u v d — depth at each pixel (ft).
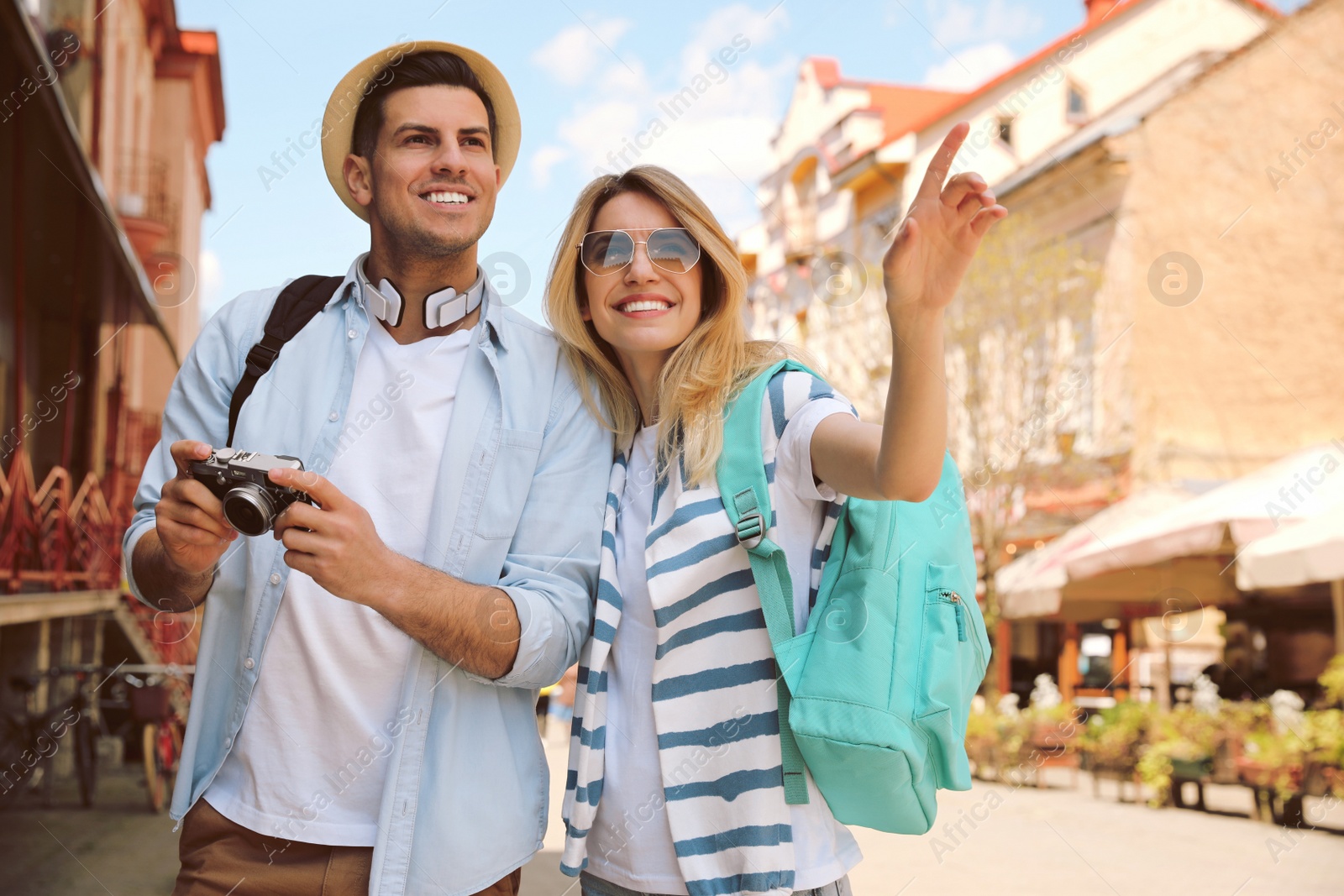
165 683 25.50
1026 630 44.14
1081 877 16.96
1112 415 39.58
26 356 29.81
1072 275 40.88
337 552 4.74
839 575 5.34
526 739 5.76
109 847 18.60
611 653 5.75
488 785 5.53
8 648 25.40
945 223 4.26
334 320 5.98
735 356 5.84
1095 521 37.40
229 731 5.50
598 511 5.94
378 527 5.68
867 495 4.89
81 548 28.25
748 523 5.26
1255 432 38.78
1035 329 40.40
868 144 56.13
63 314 33.19
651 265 5.78
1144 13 45.09
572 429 6.05
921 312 4.38
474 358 5.89
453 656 5.12
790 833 5.11
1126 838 20.90
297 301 6.03
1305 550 25.11
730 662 5.29
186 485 4.75
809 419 5.33
